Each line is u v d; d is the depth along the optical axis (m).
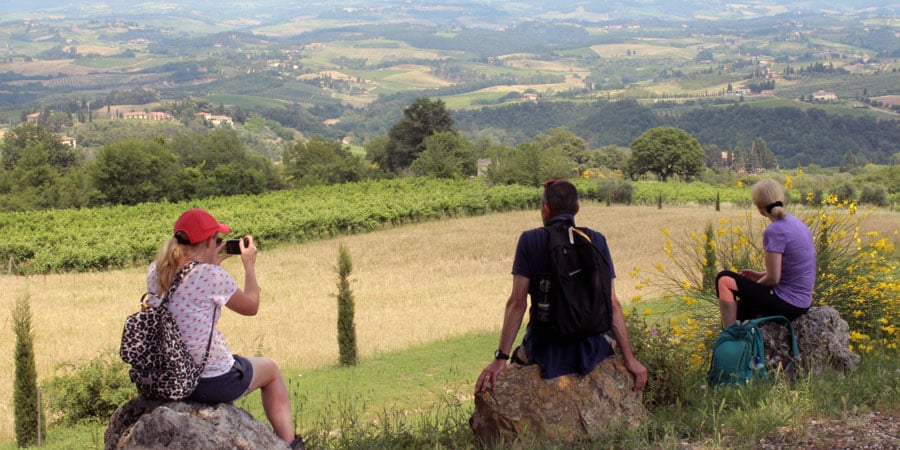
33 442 11.80
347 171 103.50
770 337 6.06
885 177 86.81
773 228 5.99
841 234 8.23
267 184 101.81
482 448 4.81
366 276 32.00
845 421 4.80
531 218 53.66
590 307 4.47
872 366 6.17
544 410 4.64
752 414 4.84
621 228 44.62
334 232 45.91
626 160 140.88
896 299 8.03
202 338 3.67
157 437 3.51
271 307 25.08
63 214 58.59
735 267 8.56
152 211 61.16
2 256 38.78
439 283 29.28
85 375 12.99
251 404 12.20
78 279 33.97
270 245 42.09
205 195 81.81
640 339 5.75
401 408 11.46
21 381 11.72
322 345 19.00
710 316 8.10
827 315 6.16
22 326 11.84
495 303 24.11
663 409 5.28
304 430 7.96
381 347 18.09
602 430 4.65
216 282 3.70
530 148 79.12
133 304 27.25
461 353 16.47
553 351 4.71
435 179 77.31
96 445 10.59
